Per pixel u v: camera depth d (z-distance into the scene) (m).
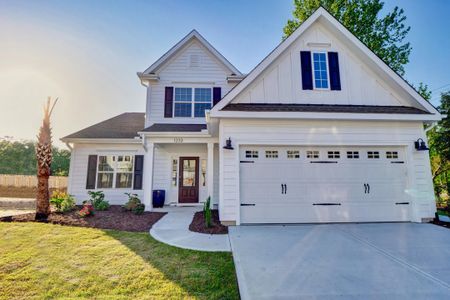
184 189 11.13
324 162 7.12
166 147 11.29
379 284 3.23
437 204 11.57
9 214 8.31
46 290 3.04
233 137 6.95
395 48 14.40
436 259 4.12
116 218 7.43
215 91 11.43
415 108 7.62
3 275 3.45
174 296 2.93
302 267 3.77
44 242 4.98
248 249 4.61
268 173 6.98
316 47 8.02
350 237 5.43
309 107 7.29
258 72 7.25
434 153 13.16
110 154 11.16
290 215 6.84
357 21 14.17
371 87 7.87
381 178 7.13
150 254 4.35
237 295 2.98
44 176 7.48
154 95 11.27
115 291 3.03
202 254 4.38
